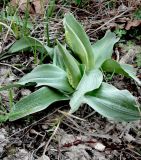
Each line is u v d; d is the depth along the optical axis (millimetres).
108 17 524
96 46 426
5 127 378
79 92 363
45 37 483
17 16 498
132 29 498
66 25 377
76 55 400
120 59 460
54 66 404
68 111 394
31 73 395
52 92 385
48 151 358
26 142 366
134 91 423
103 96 373
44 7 536
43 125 381
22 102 375
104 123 385
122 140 368
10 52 451
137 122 383
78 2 540
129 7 534
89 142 366
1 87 404
